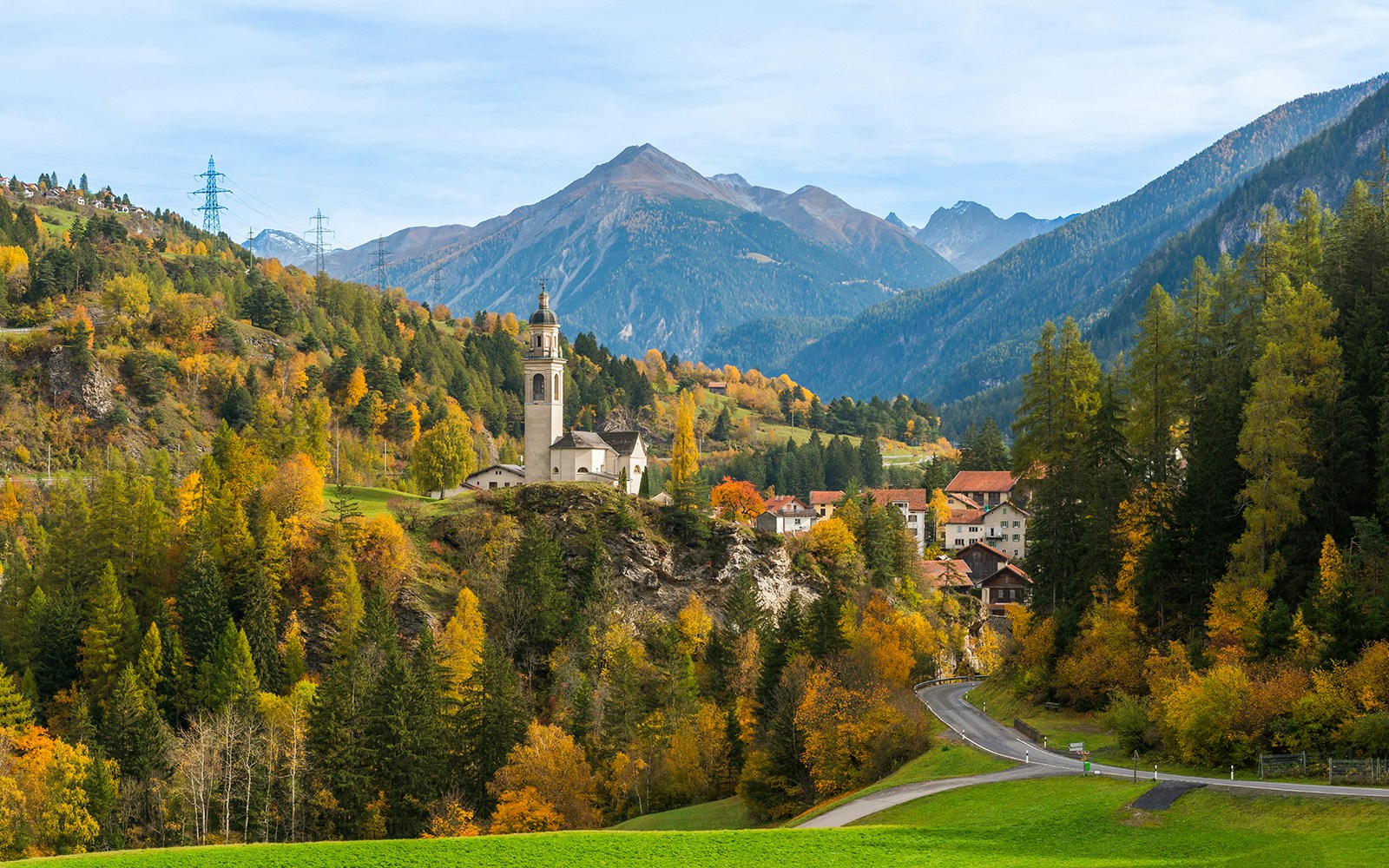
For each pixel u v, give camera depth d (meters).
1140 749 74.44
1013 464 120.06
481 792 101.25
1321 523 87.44
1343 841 50.31
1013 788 67.94
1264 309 100.69
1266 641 77.06
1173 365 106.62
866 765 84.50
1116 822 57.91
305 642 129.25
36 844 87.62
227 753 94.62
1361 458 87.62
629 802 99.44
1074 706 93.69
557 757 100.00
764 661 108.81
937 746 83.75
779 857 57.34
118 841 91.56
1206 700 68.19
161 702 115.31
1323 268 105.50
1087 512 106.56
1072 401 115.06
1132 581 94.06
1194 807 58.44
